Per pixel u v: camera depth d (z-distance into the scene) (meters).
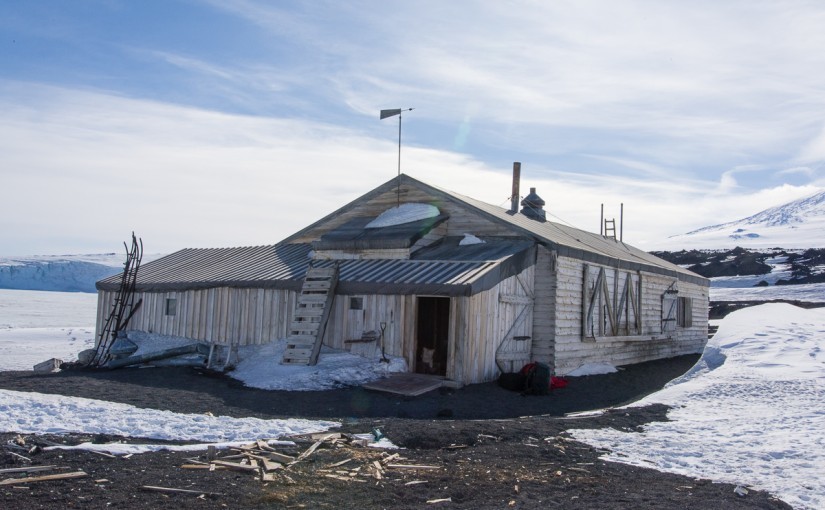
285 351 16.28
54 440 8.47
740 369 15.03
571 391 15.73
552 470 8.16
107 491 6.64
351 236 19.34
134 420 9.84
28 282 132.62
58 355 22.41
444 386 14.57
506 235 18.23
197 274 21.36
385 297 16.02
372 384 14.09
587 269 18.97
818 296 46.78
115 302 21.94
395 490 7.14
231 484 7.04
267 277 18.70
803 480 7.88
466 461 8.43
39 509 6.06
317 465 7.93
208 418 10.28
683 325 26.59
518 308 16.92
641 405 12.65
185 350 17.73
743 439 9.84
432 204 19.84
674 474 8.17
